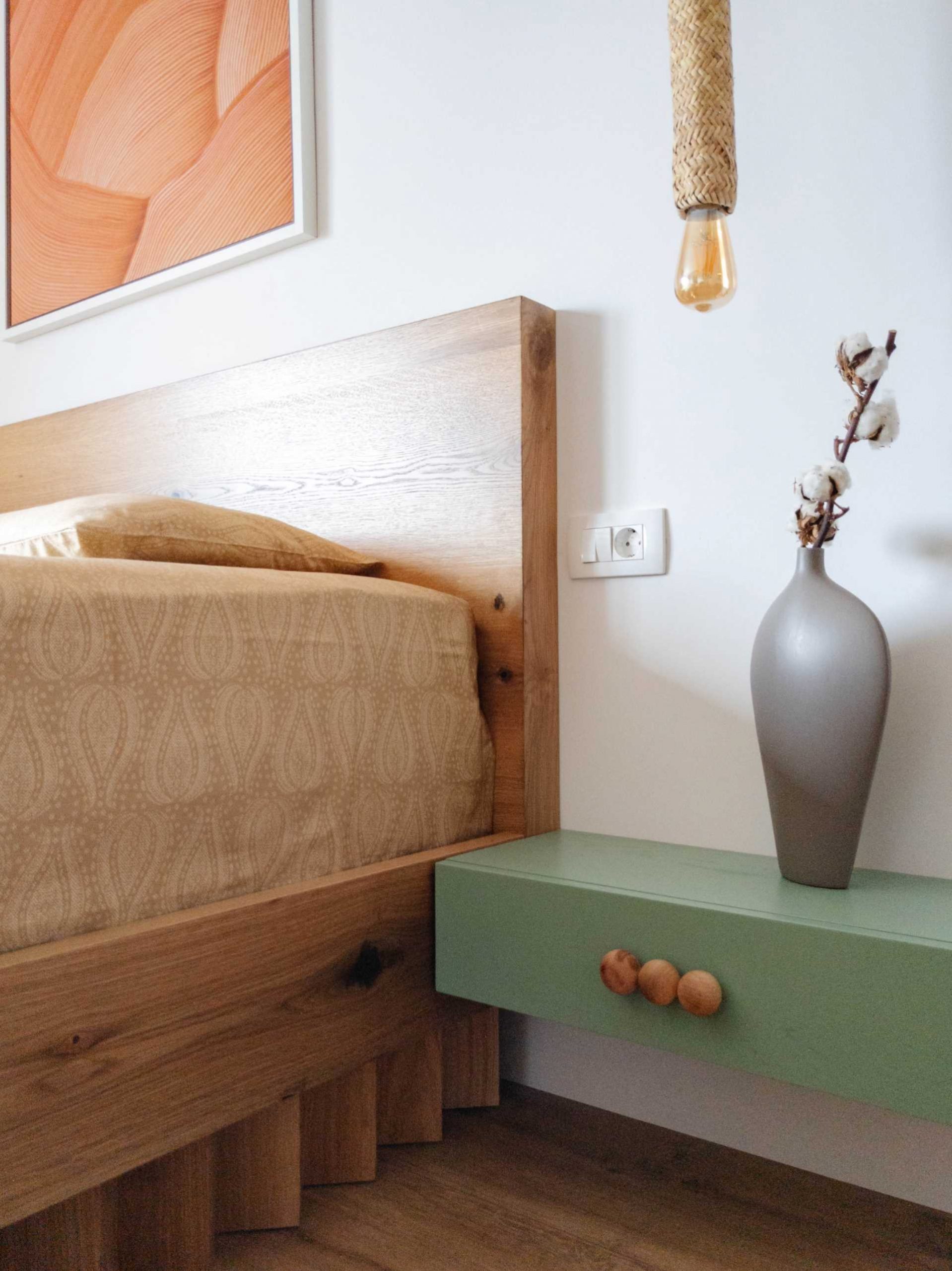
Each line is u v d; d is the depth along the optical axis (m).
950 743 1.13
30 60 2.25
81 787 0.89
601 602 1.42
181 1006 0.91
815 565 1.05
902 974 0.85
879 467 1.18
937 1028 0.83
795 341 1.25
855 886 1.07
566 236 1.45
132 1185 1.00
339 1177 1.17
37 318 2.22
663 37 1.37
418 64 1.63
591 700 1.42
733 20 1.30
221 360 1.91
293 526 1.59
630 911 1.02
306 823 1.11
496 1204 1.13
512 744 1.40
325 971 1.06
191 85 1.93
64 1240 0.91
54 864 0.86
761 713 1.06
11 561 0.89
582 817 1.43
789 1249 1.04
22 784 0.84
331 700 1.16
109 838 0.91
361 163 1.70
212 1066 0.94
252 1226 1.07
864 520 1.19
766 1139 1.25
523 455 1.39
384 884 1.14
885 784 1.17
